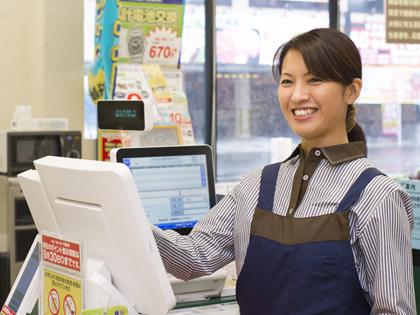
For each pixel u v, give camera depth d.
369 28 7.44
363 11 7.41
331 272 1.69
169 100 4.74
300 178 1.82
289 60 1.80
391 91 7.62
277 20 7.08
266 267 1.79
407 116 7.72
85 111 5.70
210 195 2.58
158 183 2.49
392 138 7.68
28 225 4.35
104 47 5.18
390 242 1.65
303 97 1.77
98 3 5.31
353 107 1.89
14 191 4.29
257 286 1.81
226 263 2.03
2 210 4.48
